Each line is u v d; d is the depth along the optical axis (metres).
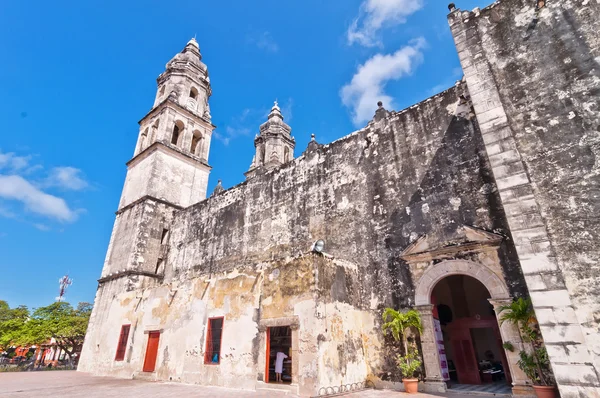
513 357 8.68
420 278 11.05
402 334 10.81
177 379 12.71
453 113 12.50
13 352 40.22
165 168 23.45
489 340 15.38
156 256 21.38
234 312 11.87
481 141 11.45
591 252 7.16
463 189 11.32
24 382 13.55
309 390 8.89
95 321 20.36
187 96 27.36
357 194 14.09
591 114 7.98
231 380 10.93
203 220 20.70
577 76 8.43
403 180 12.93
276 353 11.21
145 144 25.86
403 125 13.79
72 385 12.27
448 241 10.96
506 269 9.53
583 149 7.86
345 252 13.39
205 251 19.44
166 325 14.27
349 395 9.27
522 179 8.38
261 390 9.93
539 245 7.73
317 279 10.07
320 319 9.60
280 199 17.02
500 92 9.50
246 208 18.50
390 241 12.36
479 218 10.65
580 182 7.70
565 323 7.01
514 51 9.62
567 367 6.77
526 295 8.99
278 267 11.17
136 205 22.53
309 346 9.37
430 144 12.72
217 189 21.20
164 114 25.00
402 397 8.92
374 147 14.38
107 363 16.91
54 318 33.38
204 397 9.01
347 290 11.41
